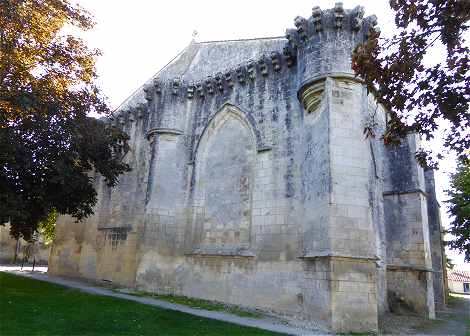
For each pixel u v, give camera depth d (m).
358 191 13.20
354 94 14.22
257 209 16.48
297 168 15.76
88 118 17.69
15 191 15.38
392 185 19.30
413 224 18.39
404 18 7.11
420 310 17.31
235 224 17.38
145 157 22.61
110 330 10.07
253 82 18.52
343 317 11.77
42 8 15.83
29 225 17.16
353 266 12.36
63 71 16.84
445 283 27.05
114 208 24.02
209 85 20.45
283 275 14.83
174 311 13.12
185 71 22.25
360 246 12.61
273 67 17.80
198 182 19.50
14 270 32.03
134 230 21.67
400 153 19.47
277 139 16.77
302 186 15.20
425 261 17.75
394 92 7.43
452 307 23.92
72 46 16.92
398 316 16.64
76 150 16.39
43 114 15.04
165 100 21.02
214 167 19.19
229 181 18.28
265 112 17.58
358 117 14.04
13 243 48.19
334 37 14.59
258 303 15.25
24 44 15.40
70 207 17.62
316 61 14.58
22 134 14.98
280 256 15.16
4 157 14.08
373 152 17.62
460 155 7.90
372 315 12.04
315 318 12.62
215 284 17.05
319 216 13.29
